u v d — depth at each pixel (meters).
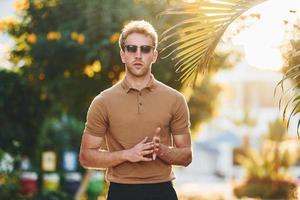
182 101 5.32
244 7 6.03
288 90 5.93
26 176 17.97
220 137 40.53
